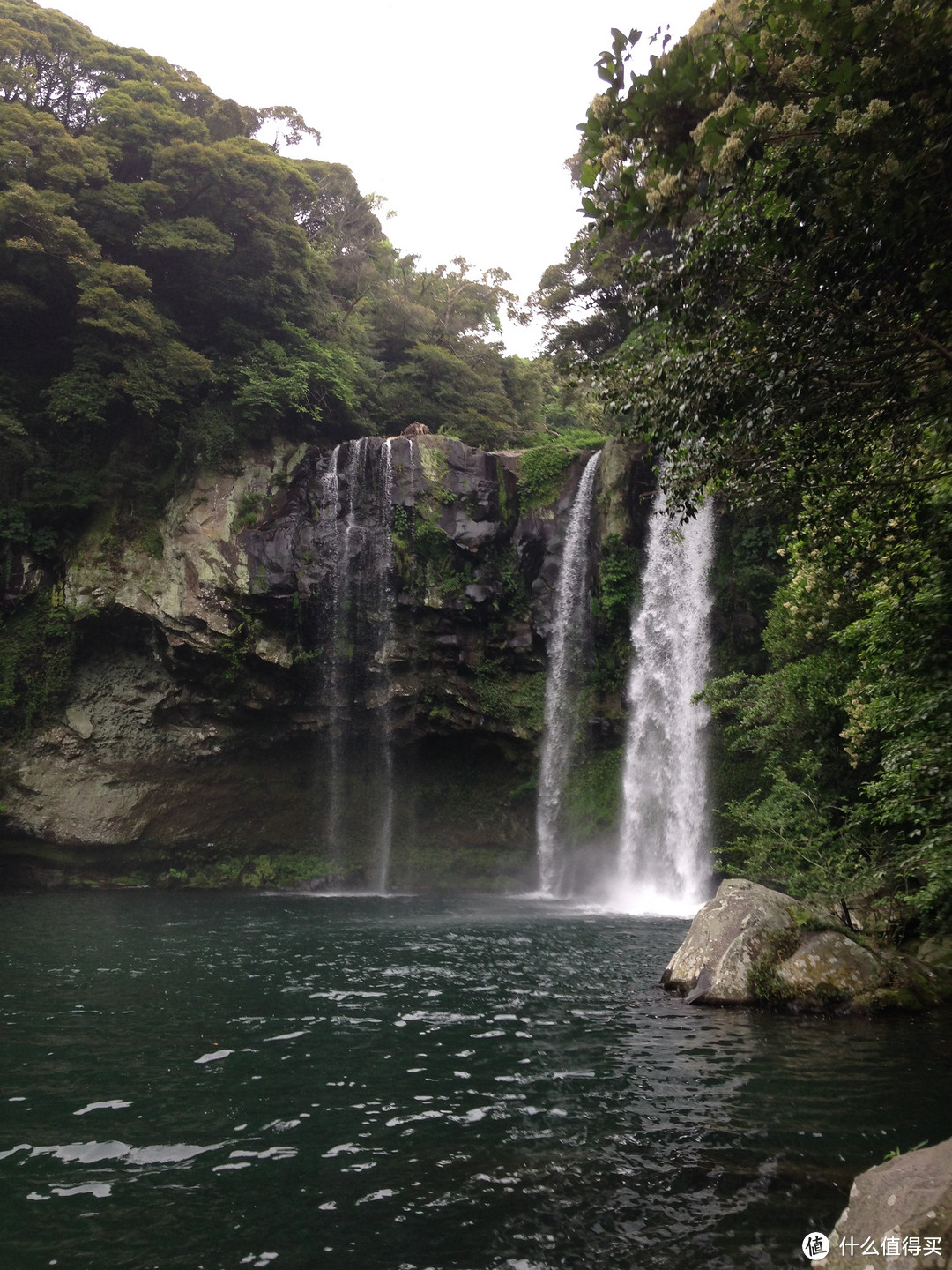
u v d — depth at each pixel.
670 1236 4.09
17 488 26.58
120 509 26.69
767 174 5.38
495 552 28.08
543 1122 5.68
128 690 26.30
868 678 9.23
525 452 29.19
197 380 27.55
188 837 26.47
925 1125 5.54
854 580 9.91
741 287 5.99
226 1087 6.40
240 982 10.67
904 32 4.79
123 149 29.27
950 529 6.95
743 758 23.91
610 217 5.86
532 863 28.00
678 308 6.22
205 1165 5.00
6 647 25.59
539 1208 4.42
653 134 5.73
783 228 5.50
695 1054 7.26
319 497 28.00
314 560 27.27
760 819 14.36
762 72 5.43
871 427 6.65
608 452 28.02
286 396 28.50
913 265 5.50
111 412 27.72
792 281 5.83
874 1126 5.54
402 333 39.94
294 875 27.47
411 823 29.14
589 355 33.28
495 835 28.75
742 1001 9.11
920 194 5.09
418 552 27.27
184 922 17.31
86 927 16.09
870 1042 7.64
